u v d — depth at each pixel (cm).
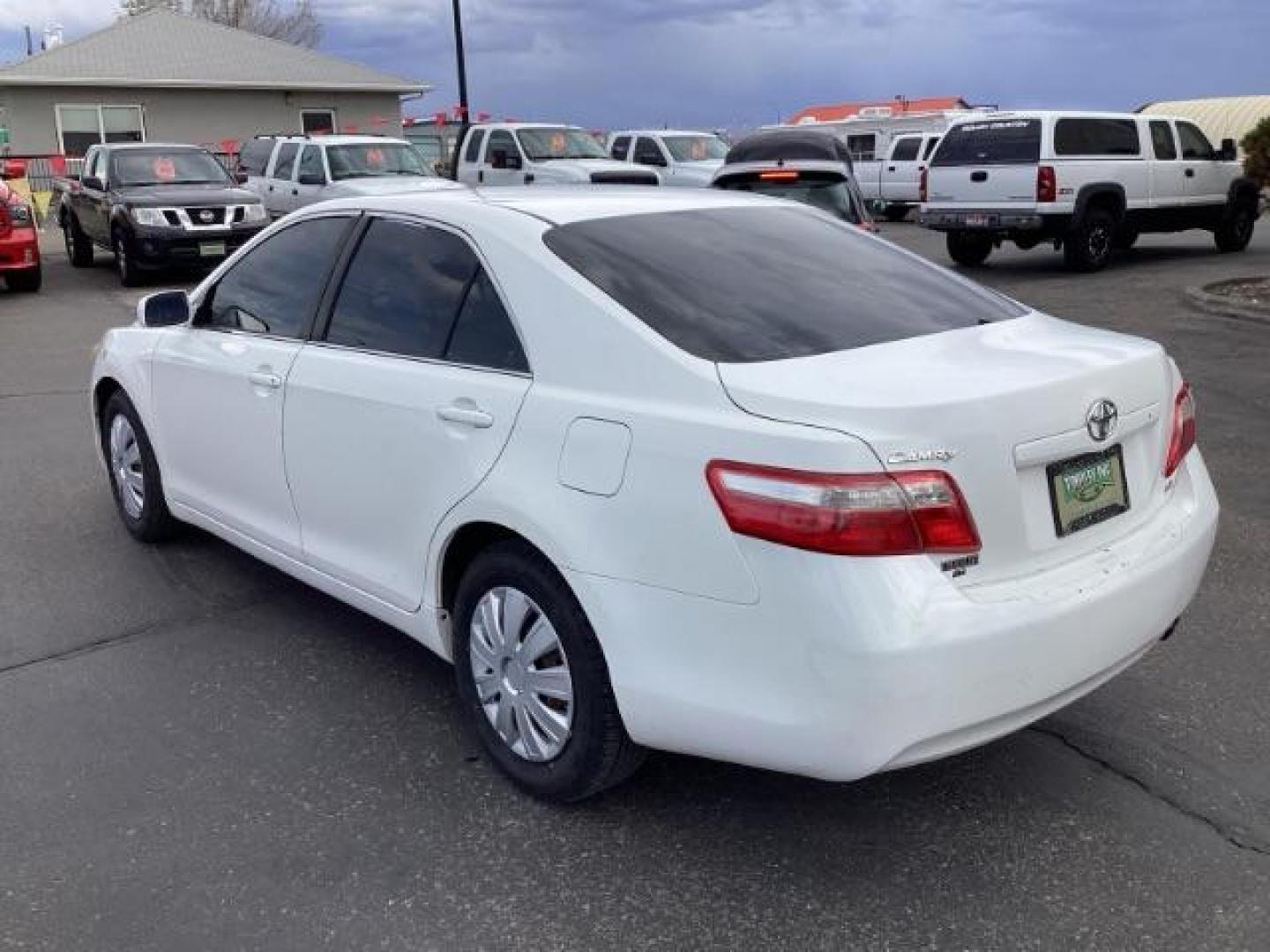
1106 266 1659
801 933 288
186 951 285
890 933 287
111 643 458
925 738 271
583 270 337
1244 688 403
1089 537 311
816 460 269
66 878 313
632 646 299
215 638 462
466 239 369
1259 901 295
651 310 322
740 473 278
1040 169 1548
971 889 303
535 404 326
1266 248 1906
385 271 399
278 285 449
